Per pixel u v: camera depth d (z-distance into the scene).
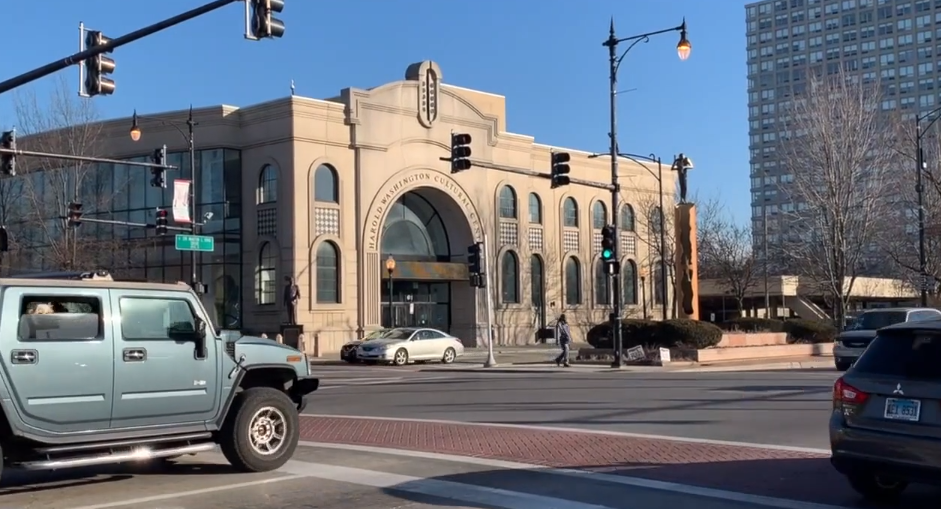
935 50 142.38
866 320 27.34
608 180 61.53
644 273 63.00
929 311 26.84
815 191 40.91
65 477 10.73
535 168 57.09
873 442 8.45
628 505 8.91
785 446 12.41
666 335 34.59
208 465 11.50
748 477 10.27
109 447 9.71
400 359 36.16
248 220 46.28
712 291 66.31
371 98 47.75
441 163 51.34
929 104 142.38
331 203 46.09
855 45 151.00
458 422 15.72
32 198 44.38
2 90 16.67
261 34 14.69
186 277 46.34
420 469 11.01
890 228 45.50
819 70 154.12
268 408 11.02
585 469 10.86
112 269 44.97
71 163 44.97
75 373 9.37
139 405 9.85
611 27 31.03
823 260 43.59
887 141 46.97
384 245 51.06
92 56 16.27
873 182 44.22
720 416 15.88
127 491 9.84
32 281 9.27
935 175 43.19
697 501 9.07
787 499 9.14
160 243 46.56
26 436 9.04
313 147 45.41
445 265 52.12
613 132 31.34
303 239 44.72
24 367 9.03
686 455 11.73
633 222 63.06
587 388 22.38
